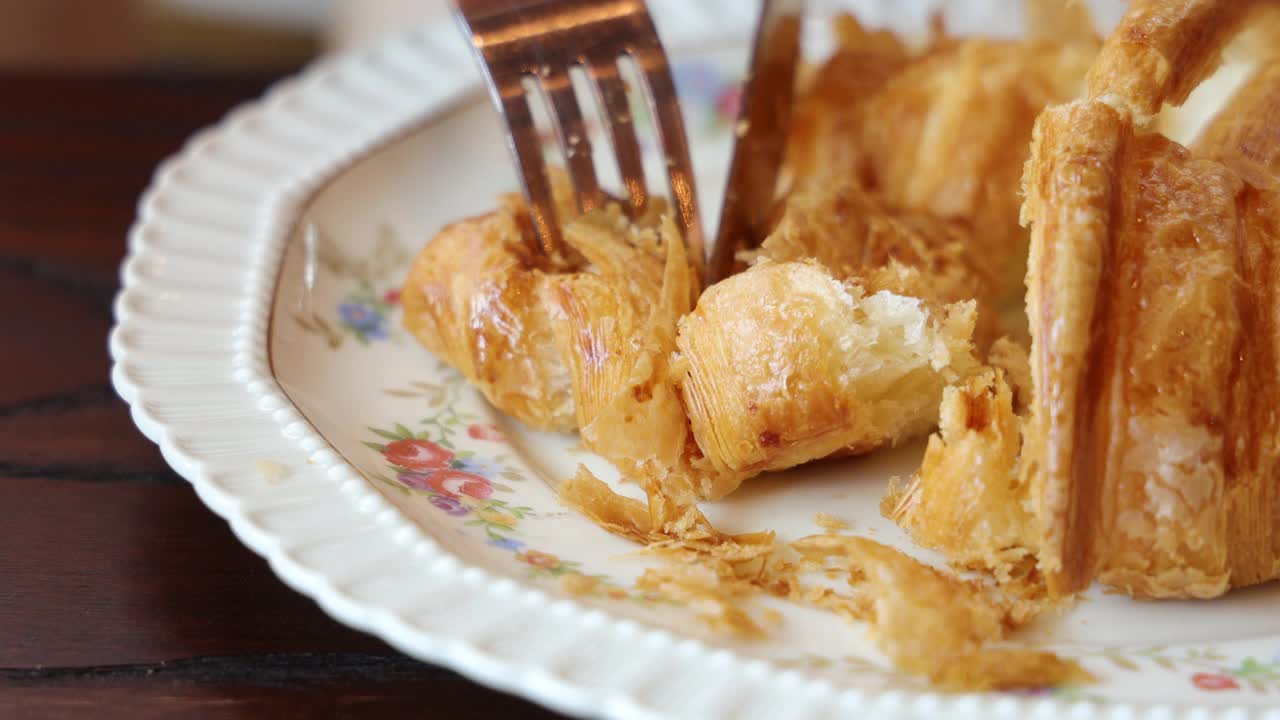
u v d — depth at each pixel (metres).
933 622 0.28
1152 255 0.29
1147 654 0.29
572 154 0.34
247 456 0.30
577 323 0.32
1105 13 0.37
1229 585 0.30
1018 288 0.36
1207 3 0.31
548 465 0.33
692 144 0.42
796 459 0.32
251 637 0.29
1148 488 0.29
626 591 0.29
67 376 0.36
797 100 0.39
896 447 0.33
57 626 0.29
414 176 0.39
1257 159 0.31
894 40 0.40
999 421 0.30
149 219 0.36
